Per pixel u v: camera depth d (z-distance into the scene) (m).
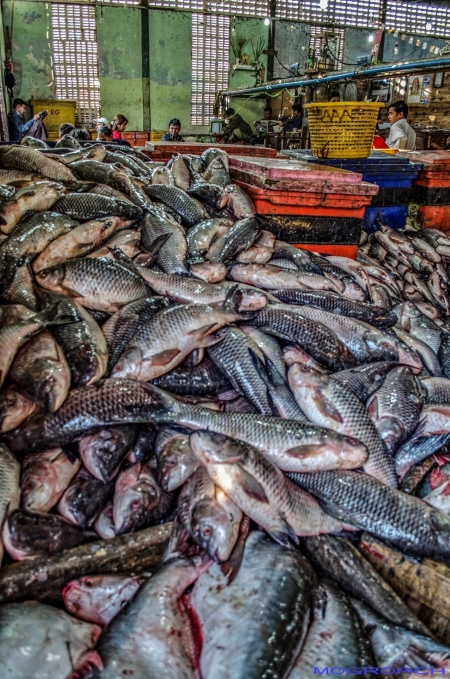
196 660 2.05
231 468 2.38
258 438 2.64
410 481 3.02
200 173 5.63
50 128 16.02
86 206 3.87
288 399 3.04
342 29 19.92
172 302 3.43
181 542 2.38
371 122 6.11
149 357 2.92
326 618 2.17
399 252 5.61
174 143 7.76
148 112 18.92
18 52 17.05
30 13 16.70
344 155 6.19
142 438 2.76
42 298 3.14
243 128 16.47
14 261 3.30
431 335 4.26
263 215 4.65
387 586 2.34
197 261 3.84
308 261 4.24
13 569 2.25
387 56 20.72
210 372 3.15
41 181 3.97
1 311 2.94
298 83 11.22
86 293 3.24
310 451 2.60
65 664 1.98
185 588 2.25
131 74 18.31
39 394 2.58
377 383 3.34
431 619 2.38
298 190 4.61
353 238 4.96
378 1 19.75
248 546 2.36
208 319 3.07
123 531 2.44
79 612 2.27
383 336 3.66
